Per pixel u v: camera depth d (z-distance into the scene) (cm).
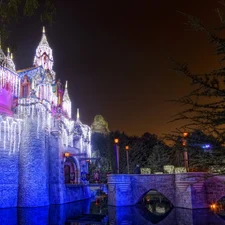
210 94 559
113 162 7850
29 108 5072
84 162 6881
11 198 4700
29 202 4775
